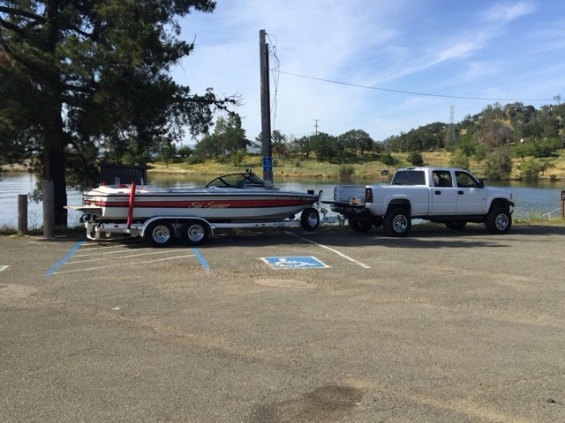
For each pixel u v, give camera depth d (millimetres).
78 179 19562
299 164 92750
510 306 7547
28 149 16562
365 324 6621
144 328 6406
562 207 22000
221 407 4348
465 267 10508
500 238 15461
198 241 13195
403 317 6941
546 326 6605
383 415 4223
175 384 4793
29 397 4520
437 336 6172
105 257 11352
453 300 7863
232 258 11312
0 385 4762
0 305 7418
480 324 6668
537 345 5883
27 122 14062
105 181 16625
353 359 5422
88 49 13922
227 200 13836
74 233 15344
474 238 15430
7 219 21250
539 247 13445
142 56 14672
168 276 9422
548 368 5219
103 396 4539
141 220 13031
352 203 15750
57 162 17047
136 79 14656
